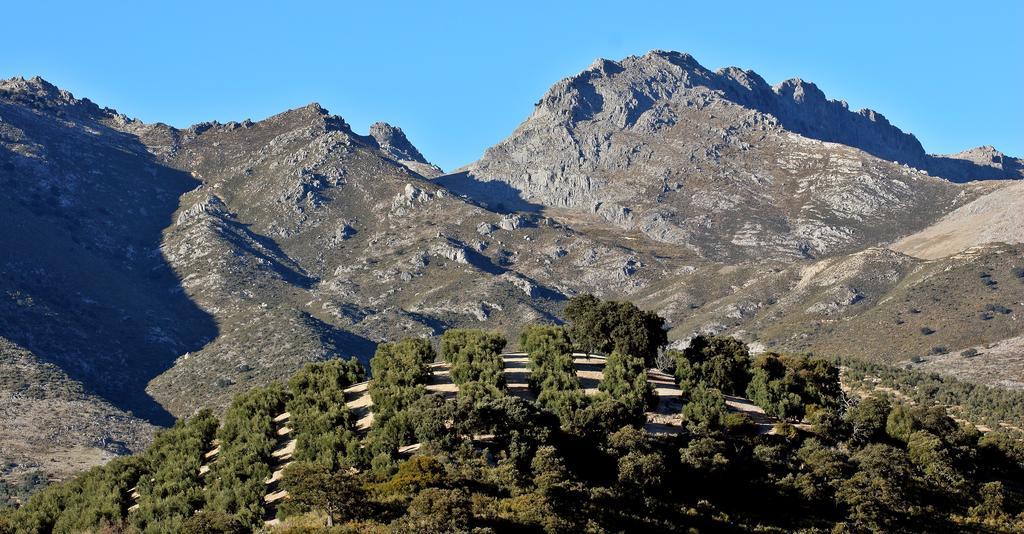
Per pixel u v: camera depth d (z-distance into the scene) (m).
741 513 98.31
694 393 116.31
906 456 108.31
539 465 95.00
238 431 112.31
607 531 89.56
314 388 122.75
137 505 103.56
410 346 130.00
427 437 99.38
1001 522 101.06
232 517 91.12
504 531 85.62
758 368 125.06
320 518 88.62
